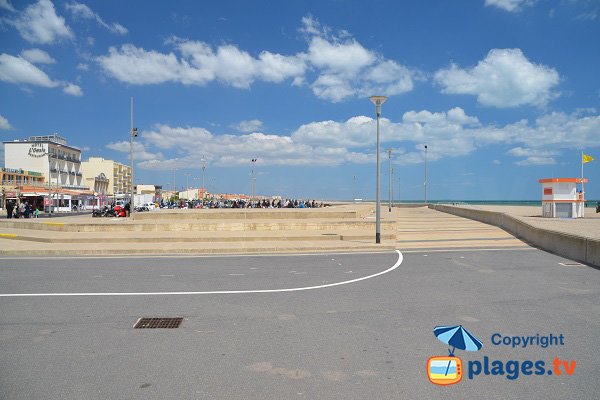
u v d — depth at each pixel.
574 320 7.53
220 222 25.11
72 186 98.44
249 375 5.32
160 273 12.54
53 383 5.12
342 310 8.29
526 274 11.95
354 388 4.96
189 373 5.39
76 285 10.79
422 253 16.47
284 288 10.34
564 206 29.33
